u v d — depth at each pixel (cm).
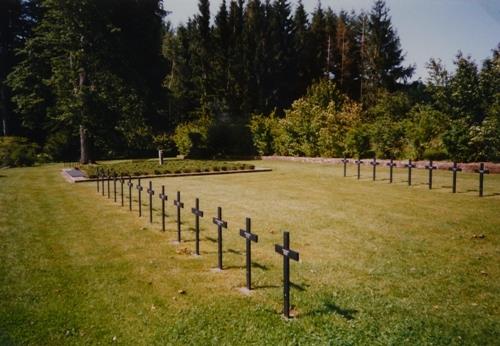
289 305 557
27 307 578
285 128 3503
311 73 5512
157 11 3831
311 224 1057
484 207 1221
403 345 454
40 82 3662
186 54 5756
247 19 5584
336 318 522
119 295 616
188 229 1030
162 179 2159
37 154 3812
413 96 3684
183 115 5269
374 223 1055
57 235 995
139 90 3438
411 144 2520
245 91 5047
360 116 3516
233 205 1345
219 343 471
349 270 704
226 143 4097
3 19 4412
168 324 520
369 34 4881
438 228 988
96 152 4178
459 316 523
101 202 1459
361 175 2131
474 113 2533
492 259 752
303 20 5728
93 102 3122
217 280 671
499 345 453
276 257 786
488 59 2511
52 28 3256
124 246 886
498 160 2092
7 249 878
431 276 669
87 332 505
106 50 3206
